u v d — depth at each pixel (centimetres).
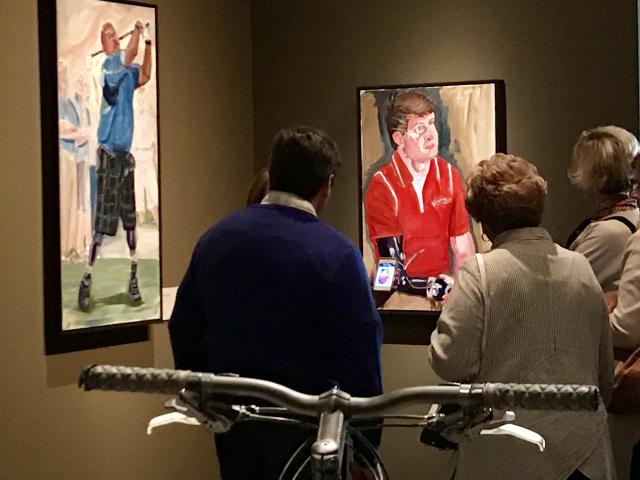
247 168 405
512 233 230
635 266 255
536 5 369
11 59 285
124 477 332
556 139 368
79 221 306
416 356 387
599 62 362
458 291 227
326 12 398
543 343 221
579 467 222
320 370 207
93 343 319
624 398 255
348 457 189
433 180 377
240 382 149
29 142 291
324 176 216
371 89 386
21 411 289
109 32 318
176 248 360
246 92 406
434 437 217
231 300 208
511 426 154
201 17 375
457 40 380
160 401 347
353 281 206
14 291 286
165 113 354
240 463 210
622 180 296
